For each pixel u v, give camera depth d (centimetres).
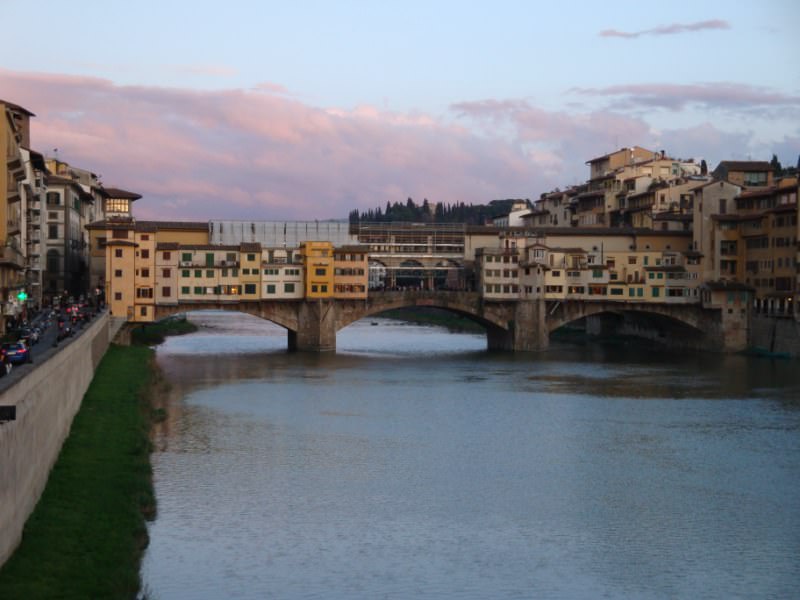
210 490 6794
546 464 7862
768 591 5206
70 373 7525
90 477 6238
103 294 16000
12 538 4578
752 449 8475
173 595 4891
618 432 9181
